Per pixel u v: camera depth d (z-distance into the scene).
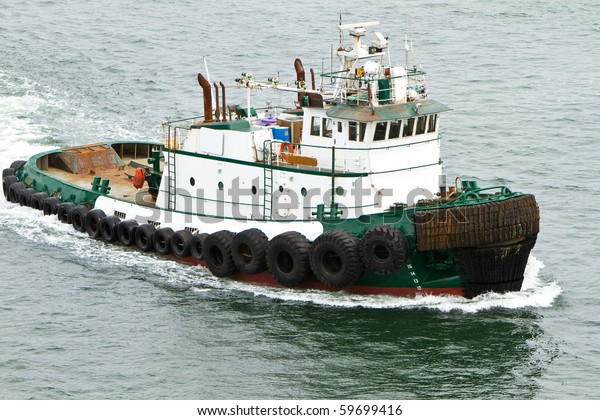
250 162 134.12
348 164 129.38
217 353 118.25
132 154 170.38
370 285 127.94
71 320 126.31
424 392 110.56
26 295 132.88
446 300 127.06
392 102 130.50
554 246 144.88
